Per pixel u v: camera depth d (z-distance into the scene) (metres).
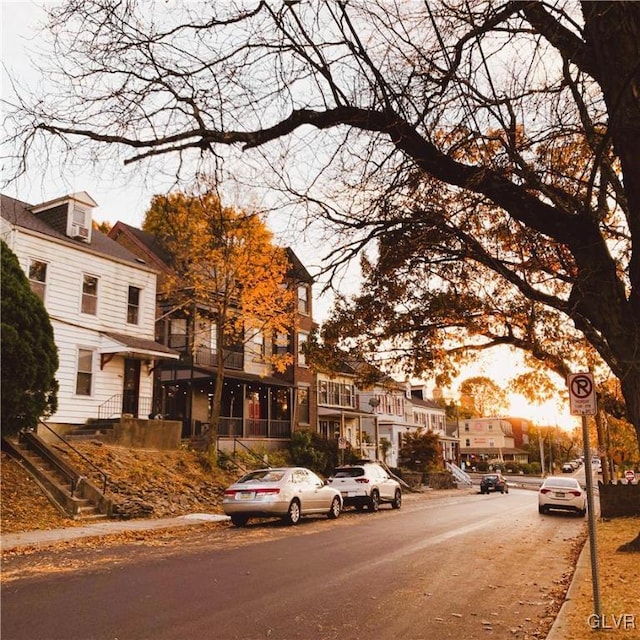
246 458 29.55
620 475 67.12
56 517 15.64
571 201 8.44
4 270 17.05
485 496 40.19
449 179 7.65
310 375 39.38
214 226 7.91
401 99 7.04
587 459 6.98
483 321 15.19
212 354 32.62
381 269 9.55
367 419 51.97
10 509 15.08
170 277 26.89
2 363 16.34
